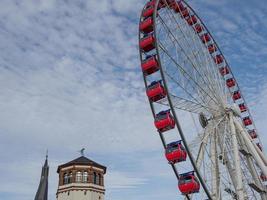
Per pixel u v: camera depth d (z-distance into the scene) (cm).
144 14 5253
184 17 5800
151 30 5125
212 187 4722
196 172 4453
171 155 4672
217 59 6250
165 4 5372
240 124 5184
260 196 5059
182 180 4625
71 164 7131
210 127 5041
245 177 5019
